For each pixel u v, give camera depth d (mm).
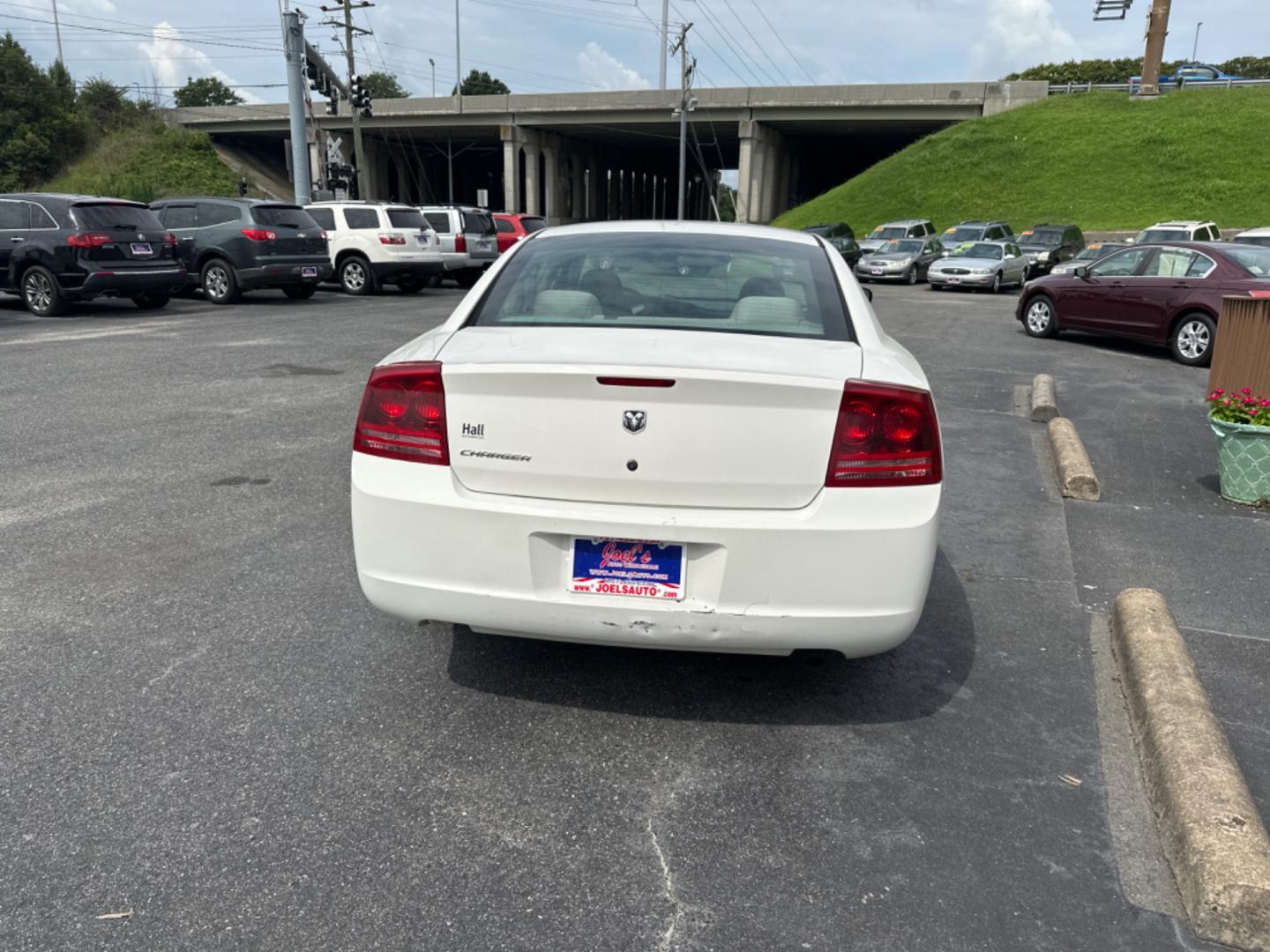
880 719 3205
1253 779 2916
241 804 2617
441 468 2822
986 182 45656
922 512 2744
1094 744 3094
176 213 16766
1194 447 7441
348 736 2979
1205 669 3680
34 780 2684
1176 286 12391
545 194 72250
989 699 3371
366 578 2945
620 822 2607
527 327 3203
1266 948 2207
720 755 2951
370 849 2457
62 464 5953
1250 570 4758
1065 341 14453
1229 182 40156
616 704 3238
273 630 3688
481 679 3375
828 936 2213
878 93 55344
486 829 2557
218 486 5566
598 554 2775
